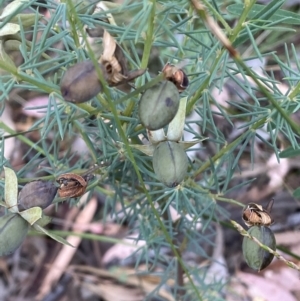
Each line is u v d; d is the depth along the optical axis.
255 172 0.46
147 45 0.20
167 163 0.20
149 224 0.32
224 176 0.35
